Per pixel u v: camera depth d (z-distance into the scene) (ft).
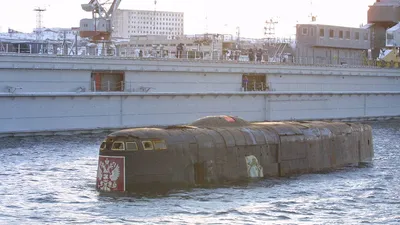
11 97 480.64
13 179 317.83
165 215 244.01
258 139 316.60
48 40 651.66
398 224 239.91
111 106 526.98
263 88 625.00
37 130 492.95
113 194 276.82
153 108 548.72
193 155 288.92
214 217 242.58
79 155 394.93
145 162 275.59
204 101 578.66
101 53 619.26
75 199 271.49
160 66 556.92
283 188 296.71
